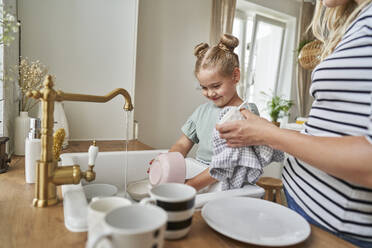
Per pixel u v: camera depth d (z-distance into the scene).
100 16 1.49
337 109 0.55
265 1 3.05
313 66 2.29
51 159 0.57
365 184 0.43
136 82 2.16
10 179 0.76
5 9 1.03
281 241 0.43
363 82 0.50
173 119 2.39
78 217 0.47
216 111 1.06
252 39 3.23
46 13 1.36
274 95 3.74
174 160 0.66
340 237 0.54
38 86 1.28
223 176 0.69
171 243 0.43
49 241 0.42
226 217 0.51
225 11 2.47
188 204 0.43
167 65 2.29
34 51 1.36
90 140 1.50
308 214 0.61
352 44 0.52
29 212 0.53
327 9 0.76
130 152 1.06
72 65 1.45
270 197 1.96
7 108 1.06
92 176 0.61
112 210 0.35
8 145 1.05
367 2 0.58
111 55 1.54
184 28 2.33
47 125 0.56
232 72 0.94
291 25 3.54
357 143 0.42
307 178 0.62
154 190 0.45
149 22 2.15
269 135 0.52
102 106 1.52
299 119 2.64
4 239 0.42
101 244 0.32
